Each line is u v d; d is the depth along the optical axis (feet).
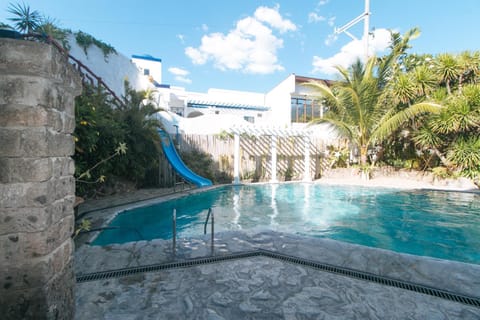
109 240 15.24
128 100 33.14
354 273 8.44
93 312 6.31
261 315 6.26
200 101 57.62
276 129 39.65
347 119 39.96
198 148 37.47
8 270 4.29
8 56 4.06
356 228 18.03
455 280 7.93
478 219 19.63
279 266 8.98
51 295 4.62
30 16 23.21
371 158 43.11
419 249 14.53
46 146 4.39
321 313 6.35
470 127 31.53
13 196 4.25
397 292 7.34
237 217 20.75
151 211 21.27
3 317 4.28
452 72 33.45
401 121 33.60
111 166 22.40
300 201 26.53
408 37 37.76
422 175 34.86
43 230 4.40
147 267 8.84
